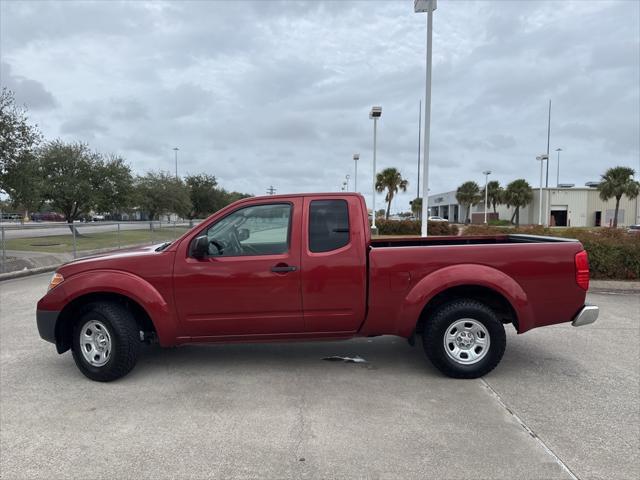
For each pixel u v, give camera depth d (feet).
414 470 9.74
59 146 86.53
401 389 14.11
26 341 19.70
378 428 11.59
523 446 10.71
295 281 14.56
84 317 14.73
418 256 14.61
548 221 194.80
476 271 14.42
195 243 14.57
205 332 14.89
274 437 11.18
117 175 90.58
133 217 151.12
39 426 11.85
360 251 14.69
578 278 14.65
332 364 16.48
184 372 15.69
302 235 14.76
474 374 14.75
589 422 11.93
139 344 15.06
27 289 33.50
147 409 12.80
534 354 17.62
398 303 14.70
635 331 20.98
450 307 14.62
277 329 14.93
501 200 223.30
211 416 12.33
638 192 163.63
